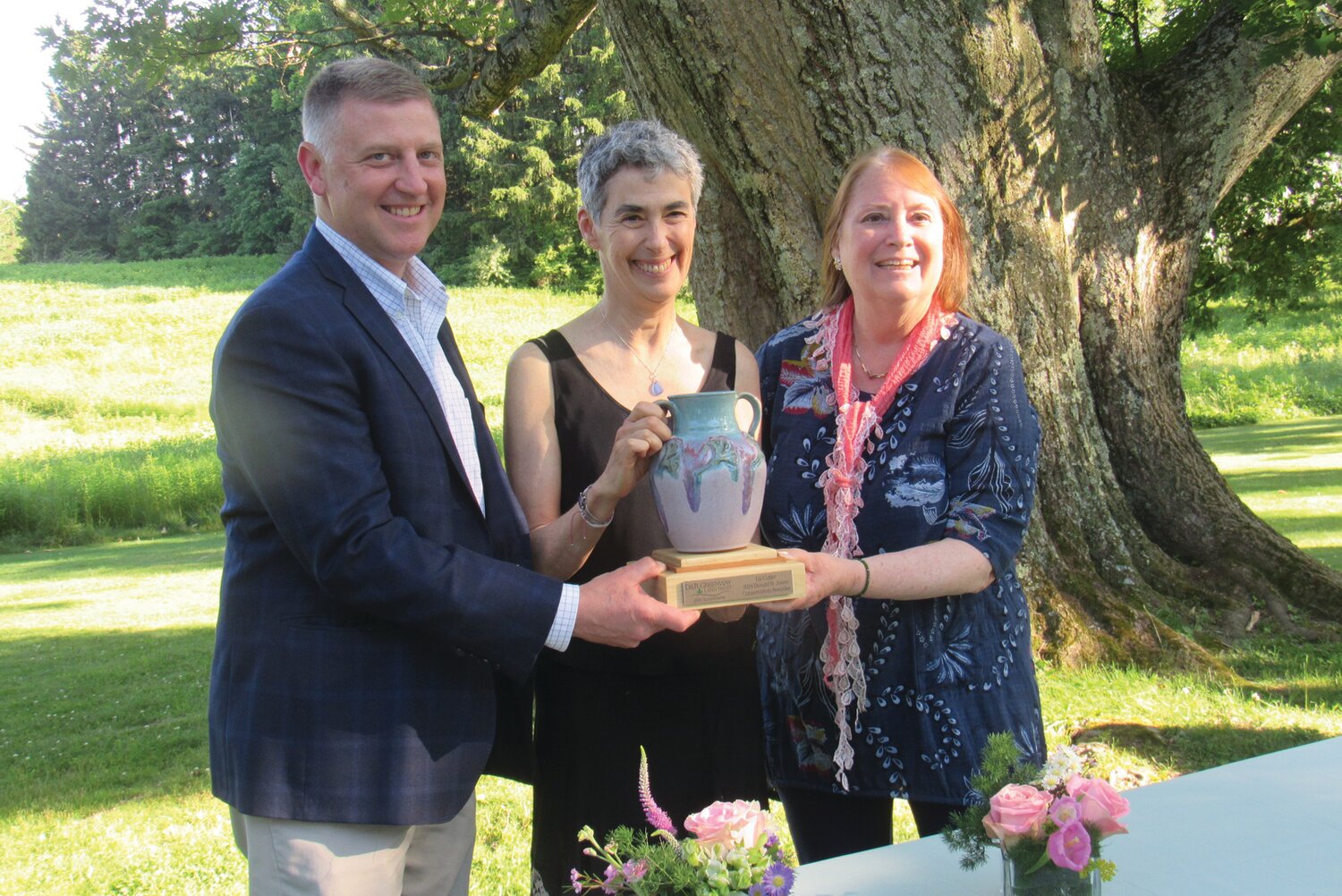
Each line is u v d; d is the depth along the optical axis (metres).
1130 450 5.80
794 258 4.45
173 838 3.91
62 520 14.57
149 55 7.17
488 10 7.34
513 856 3.48
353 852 1.72
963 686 2.04
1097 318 5.68
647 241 2.09
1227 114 5.70
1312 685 4.66
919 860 1.58
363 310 1.78
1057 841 1.29
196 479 15.90
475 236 45.50
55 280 43.19
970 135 4.51
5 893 3.46
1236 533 5.77
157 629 8.08
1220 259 9.59
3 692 6.35
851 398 2.15
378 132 1.77
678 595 1.78
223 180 58.41
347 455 1.67
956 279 2.19
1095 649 4.94
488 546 1.89
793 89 4.25
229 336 1.69
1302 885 1.43
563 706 2.18
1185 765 3.91
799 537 2.20
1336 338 26.23
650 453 1.95
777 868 1.30
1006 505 2.01
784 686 2.23
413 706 1.75
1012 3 4.62
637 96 4.64
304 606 1.73
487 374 27.50
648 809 1.45
